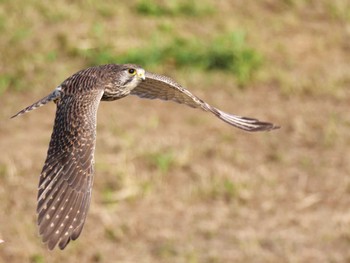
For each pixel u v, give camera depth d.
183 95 9.97
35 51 20.33
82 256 14.42
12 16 21.53
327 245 14.75
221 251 14.48
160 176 16.11
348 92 19.66
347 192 16.03
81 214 7.53
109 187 15.83
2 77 19.48
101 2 22.44
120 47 20.62
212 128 17.94
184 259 14.28
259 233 14.94
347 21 22.66
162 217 15.23
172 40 20.98
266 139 17.62
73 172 7.83
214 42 20.73
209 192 15.77
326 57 21.17
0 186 15.82
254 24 22.30
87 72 9.02
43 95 19.05
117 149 16.92
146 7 22.27
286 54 21.12
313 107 18.98
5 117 18.12
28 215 15.20
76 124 8.15
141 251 14.50
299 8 23.06
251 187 16.00
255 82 19.81
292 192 15.99
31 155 16.78
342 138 17.75
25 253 14.31
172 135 17.59
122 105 18.73
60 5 22.09
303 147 17.44
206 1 22.88
